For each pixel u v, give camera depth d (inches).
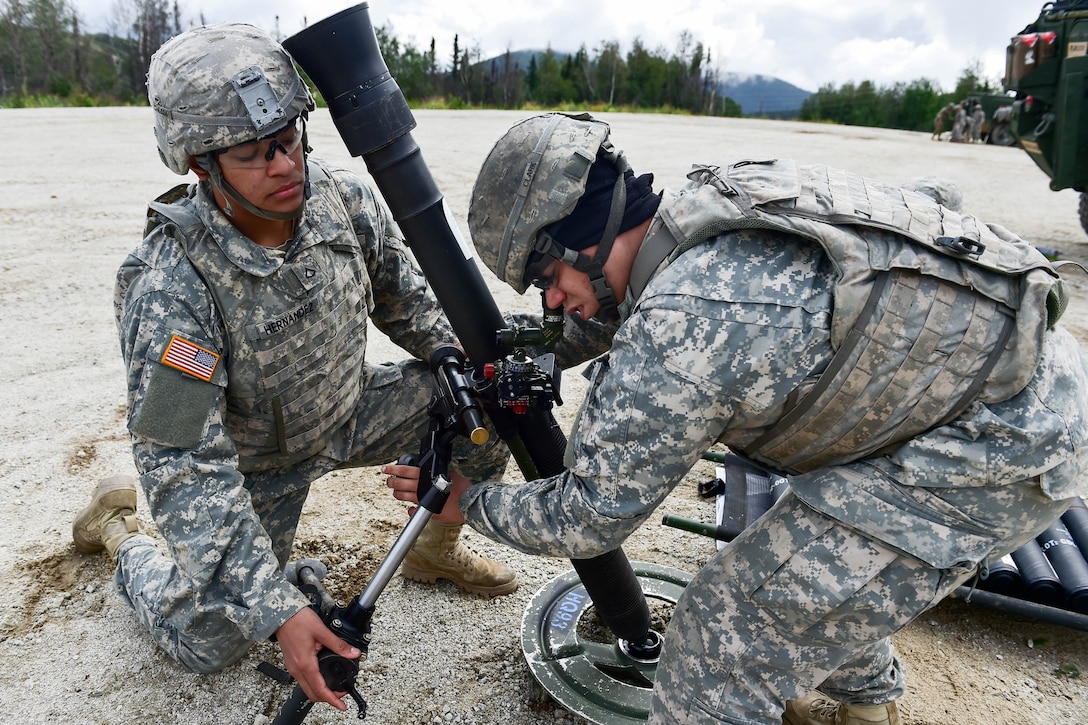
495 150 66.6
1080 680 100.7
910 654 104.3
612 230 65.0
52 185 343.9
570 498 66.3
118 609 108.4
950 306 59.6
